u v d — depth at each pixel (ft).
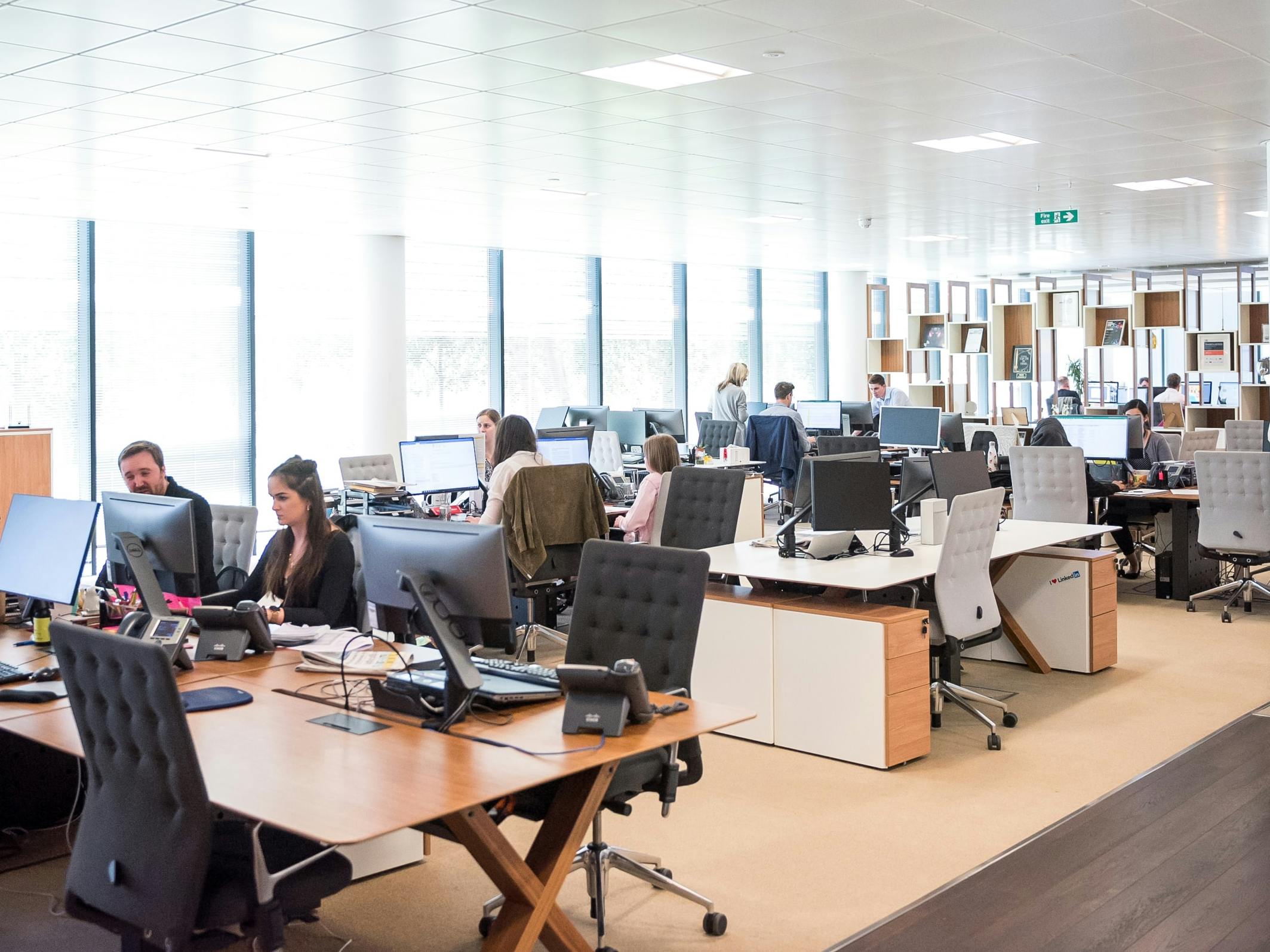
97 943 10.57
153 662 7.35
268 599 13.03
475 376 42.98
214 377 37.32
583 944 9.14
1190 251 49.19
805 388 56.13
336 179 28.76
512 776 8.16
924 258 50.60
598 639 11.61
